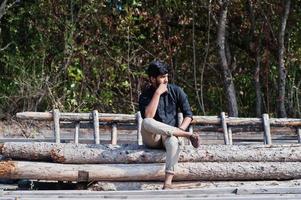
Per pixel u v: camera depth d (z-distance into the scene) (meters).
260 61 16.58
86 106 15.32
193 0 16.12
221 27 14.91
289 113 16.08
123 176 7.37
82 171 7.31
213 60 16.62
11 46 15.26
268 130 8.71
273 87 16.66
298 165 7.59
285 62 16.14
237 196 6.71
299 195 6.76
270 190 6.94
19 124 13.02
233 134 11.06
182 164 7.48
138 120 8.71
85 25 15.53
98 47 15.64
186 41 16.58
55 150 7.45
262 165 7.55
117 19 15.66
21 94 14.33
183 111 7.57
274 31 16.19
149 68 7.57
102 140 10.09
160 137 7.46
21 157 7.52
